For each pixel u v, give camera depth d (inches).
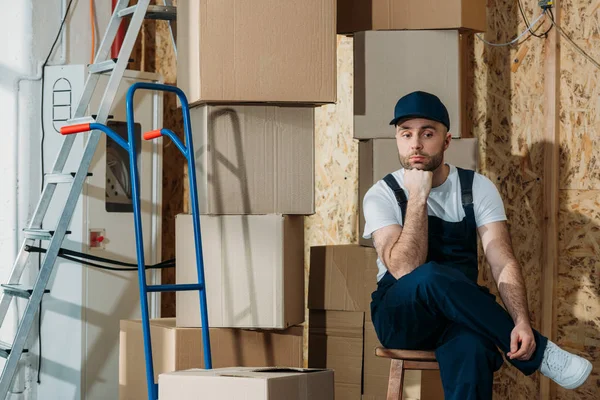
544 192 128.5
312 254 125.3
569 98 128.0
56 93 148.3
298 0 112.3
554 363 89.2
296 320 119.1
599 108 124.6
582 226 126.1
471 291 88.7
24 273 145.6
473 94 136.6
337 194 152.5
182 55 117.4
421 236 95.9
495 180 134.8
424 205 97.0
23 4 148.0
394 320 93.7
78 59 155.9
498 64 134.6
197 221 109.8
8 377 125.3
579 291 126.0
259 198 114.2
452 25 115.8
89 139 125.3
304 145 115.9
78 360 145.9
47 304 147.6
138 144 155.4
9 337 145.5
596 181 124.8
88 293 147.2
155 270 157.9
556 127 128.2
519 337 87.7
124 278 152.9
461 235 100.4
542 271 128.3
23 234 147.4
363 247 121.9
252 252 113.5
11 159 147.1
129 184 155.0
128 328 124.1
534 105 130.9
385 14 117.6
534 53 131.2
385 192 103.4
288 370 93.2
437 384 119.6
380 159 117.5
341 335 122.3
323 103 114.3
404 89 117.6
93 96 146.5
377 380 119.1
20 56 147.7
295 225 118.9
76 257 146.5
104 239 149.9
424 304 90.7
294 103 114.5
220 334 114.8
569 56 128.3
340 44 152.8
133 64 172.7
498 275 97.0
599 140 124.6
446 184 102.1
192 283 114.3
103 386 149.4
